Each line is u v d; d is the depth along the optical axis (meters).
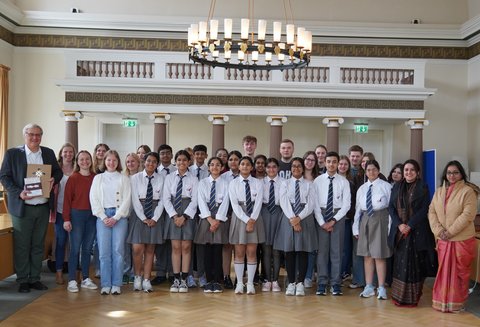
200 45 6.11
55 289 5.76
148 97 10.41
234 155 5.97
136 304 5.19
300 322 4.68
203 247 5.89
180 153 5.75
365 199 5.72
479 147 11.59
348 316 4.93
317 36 11.98
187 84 10.26
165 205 5.68
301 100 10.42
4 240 5.42
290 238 5.60
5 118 10.95
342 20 12.13
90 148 12.20
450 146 12.16
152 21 11.66
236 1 12.09
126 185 5.63
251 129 12.41
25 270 5.58
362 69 10.60
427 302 5.58
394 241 5.46
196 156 6.33
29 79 11.82
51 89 11.85
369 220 5.64
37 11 11.52
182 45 12.00
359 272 6.12
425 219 5.38
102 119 12.21
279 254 5.86
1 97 10.82
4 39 11.29
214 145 10.43
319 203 5.78
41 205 5.59
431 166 10.66
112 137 12.59
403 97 10.41
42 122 11.85
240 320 4.70
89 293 5.61
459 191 5.17
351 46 12.09
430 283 6.58
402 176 6.08
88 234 5.80
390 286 6.21
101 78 10.21
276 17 12.09
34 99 11.83
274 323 4.63
